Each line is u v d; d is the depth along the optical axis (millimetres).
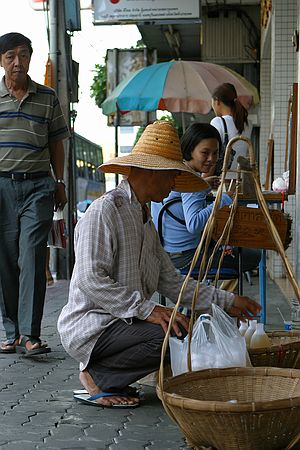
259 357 4664
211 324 4410
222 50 18516
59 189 6961
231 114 8102
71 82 13109
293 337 5262
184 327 4590
